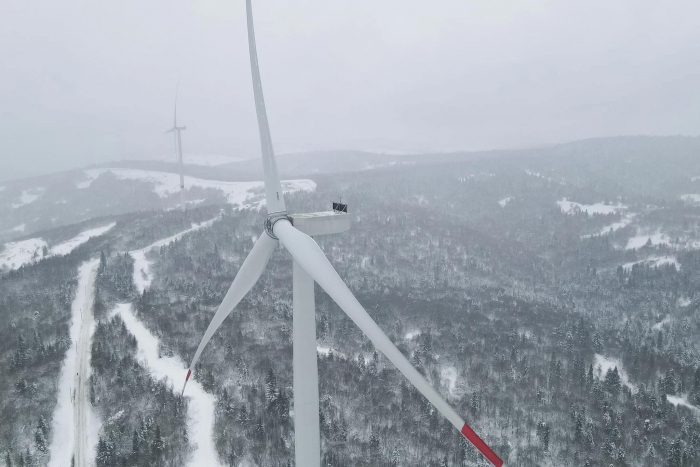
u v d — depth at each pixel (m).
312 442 35.84
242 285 38.12
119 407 93.12
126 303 139.88
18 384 97.19
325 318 138.75
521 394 115.94
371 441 92.75
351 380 110.94
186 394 96.25
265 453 83.62
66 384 100.56
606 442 99.62
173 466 79.88
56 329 119.69
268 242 36.59
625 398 116.44
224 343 116.50
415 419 102.38
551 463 96.12
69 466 82.25
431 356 129.12
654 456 97.75
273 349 117.25
